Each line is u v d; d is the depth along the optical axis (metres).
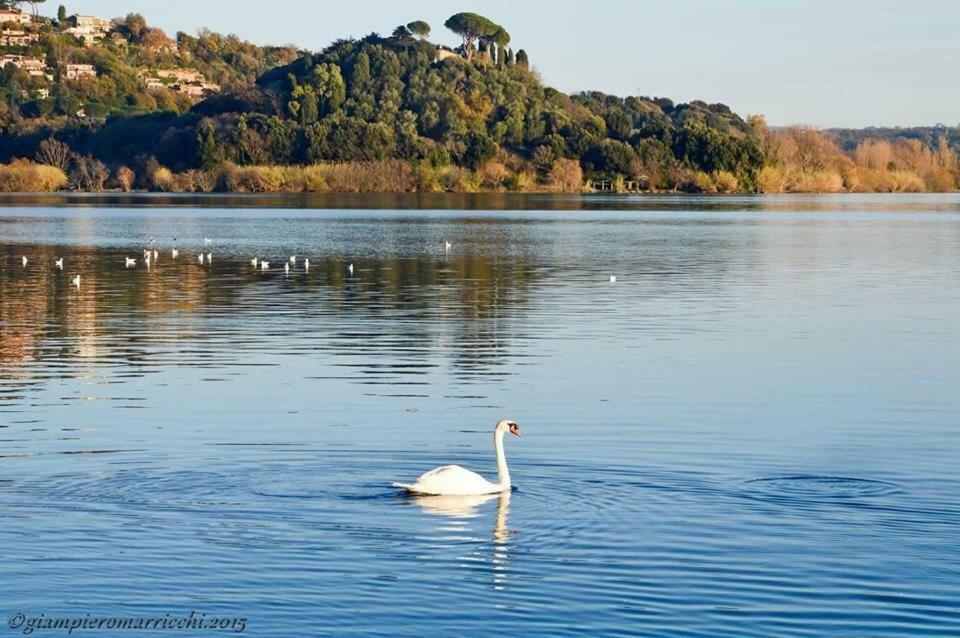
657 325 38.84
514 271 59.66
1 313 42.38
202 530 17.14
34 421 24.30
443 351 33.38
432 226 103.62
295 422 24.23
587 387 28.06
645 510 18.22
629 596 15.01
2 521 17.47
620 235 90.31
